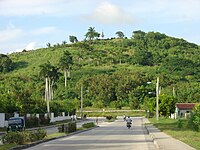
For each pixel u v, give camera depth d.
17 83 109.88
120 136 36.84
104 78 131.25
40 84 114.19
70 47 181.50
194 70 149.38
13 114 54.03
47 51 175.12
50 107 77.75
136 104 120.62
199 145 24.41
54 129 52.19
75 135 38.56
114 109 120.69
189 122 44.31
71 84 128.00
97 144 27.39
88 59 162.88
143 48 190.25
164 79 131.38
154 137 32.53
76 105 111.69
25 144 25.97
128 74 136.38
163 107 82.38
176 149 22.00
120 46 195.50
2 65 145.88
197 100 105.31
